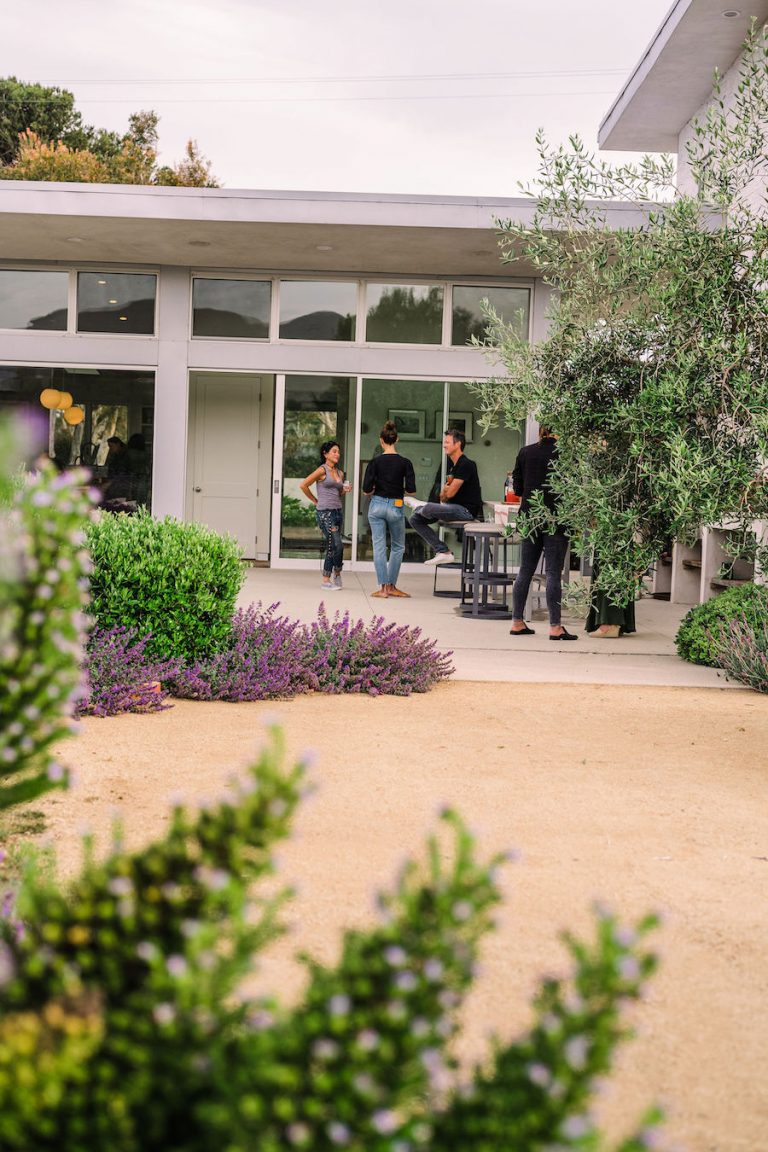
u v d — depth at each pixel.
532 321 16.05
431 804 4.75
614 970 1.28
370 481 12.73
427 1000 1.34
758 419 6.91
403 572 15.88
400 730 6.22
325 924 3.35
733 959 3.32
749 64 8.05
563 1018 1.31
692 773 5.49
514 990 3.00
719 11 11.80
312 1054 1.32
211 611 7.25
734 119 13.05
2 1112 1.26
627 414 7.39
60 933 1.47
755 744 6.18
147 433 16.08
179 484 16.09
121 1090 1.30
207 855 1.49
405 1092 1.31
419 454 16.02
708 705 7.30
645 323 7.66
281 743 1.53
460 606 12.05
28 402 16.11
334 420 16.08
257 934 1.44
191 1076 1.32
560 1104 1.26
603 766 5.56
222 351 16.02
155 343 15.99
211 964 1.34
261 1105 1.28
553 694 7.56
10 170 37.00
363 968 1.36
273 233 13.91
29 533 1.79
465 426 16.02
